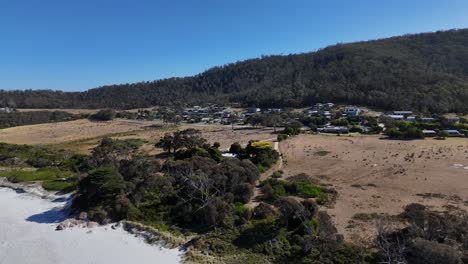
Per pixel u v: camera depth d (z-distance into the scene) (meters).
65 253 33.44
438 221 30.06
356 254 28.48
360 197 44.38
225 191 43.41
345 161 65.88
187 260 30.38
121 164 56.88
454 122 103.75
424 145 78.38
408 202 42.22
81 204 44.91
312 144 83.50
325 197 43.62
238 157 67.12
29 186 56.34
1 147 91.25
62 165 69.31
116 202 41.94
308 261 28.45
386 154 70.62
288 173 57.72
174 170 52.44
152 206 42.12
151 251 33.00
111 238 36.28
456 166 59.50
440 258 24.95
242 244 32.16
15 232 38.69
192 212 38.78
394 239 30.02
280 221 34.41
